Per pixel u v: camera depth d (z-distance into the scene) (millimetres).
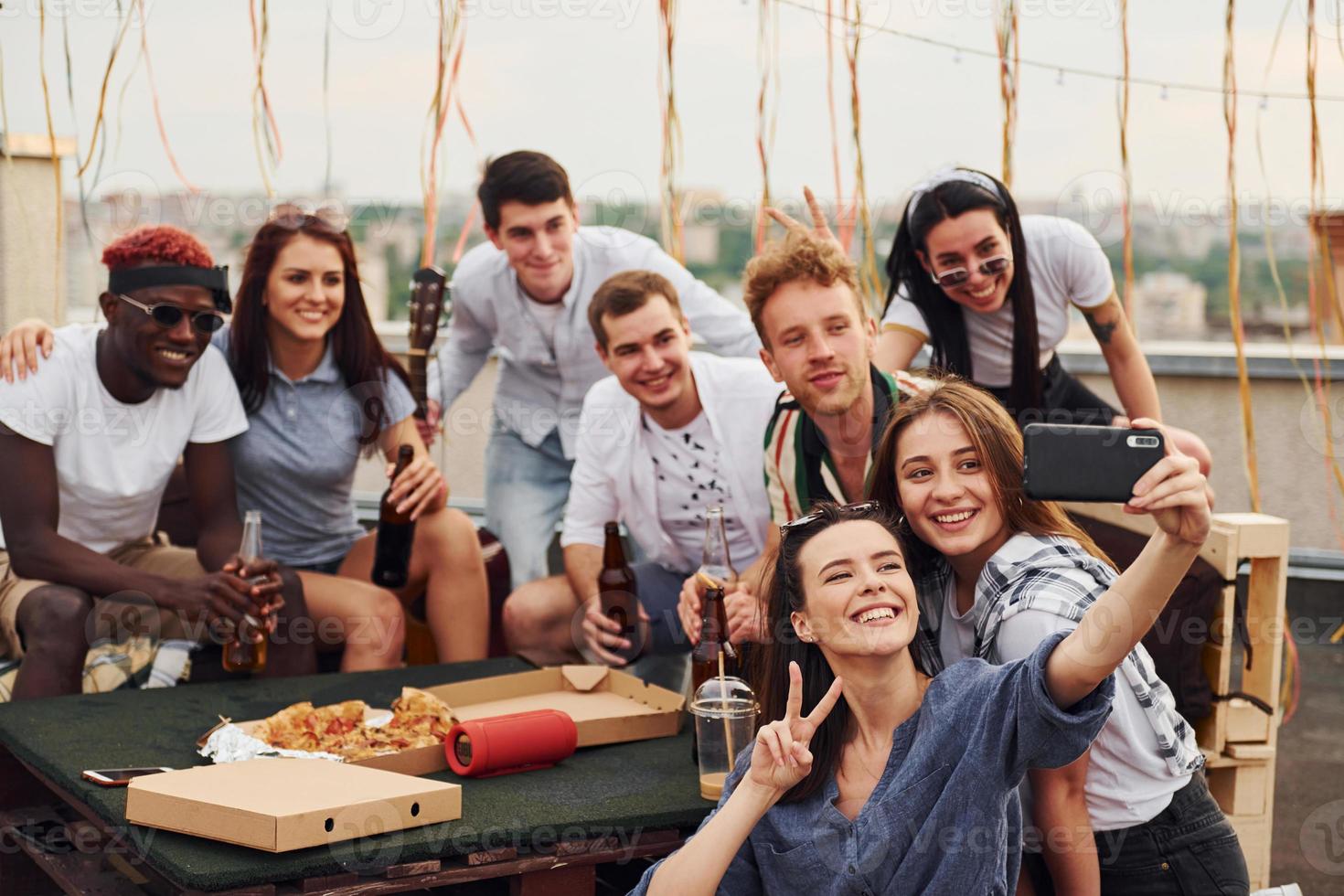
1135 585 1316
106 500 2691
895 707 1546
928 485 1761
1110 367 2738
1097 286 2654
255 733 1956
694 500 2732
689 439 2711
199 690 2365
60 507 2670
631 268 2949
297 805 1580
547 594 2801
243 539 2584
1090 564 1680
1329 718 2945
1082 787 1622
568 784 1858
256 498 2855
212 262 2688
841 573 1532
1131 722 1643
